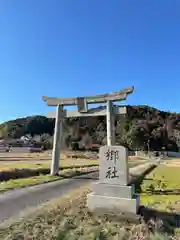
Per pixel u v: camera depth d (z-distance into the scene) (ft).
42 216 29.48
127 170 33.60
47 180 67.21
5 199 40.81
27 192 48.06
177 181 74.28
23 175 77.97
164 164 167.53
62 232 23.98
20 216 30.30
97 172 102.32
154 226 26.91
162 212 32.99
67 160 173.37
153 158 246.27
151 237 24.14
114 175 33.60
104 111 76.07
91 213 31.50
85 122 351.67
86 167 122.93
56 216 29.32
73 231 24.72
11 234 23.53
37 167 94.79
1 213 31.78
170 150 339.57
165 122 392.88
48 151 262.06
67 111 81.82
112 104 75.56
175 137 354.74
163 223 28.02
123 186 32.53
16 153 225.56
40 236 23.21
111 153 34.42
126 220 29.81
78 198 40.06
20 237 22.94
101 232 24.44
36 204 37.58
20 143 303.89
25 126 406.62
